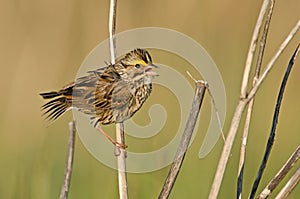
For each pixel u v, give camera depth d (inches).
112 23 382.6
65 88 382.6
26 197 479.8
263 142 563.8
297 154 311.4
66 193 296.8
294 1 736.3
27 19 709.3
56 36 707.4
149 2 720.3
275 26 735.1
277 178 313.3
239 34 721.0
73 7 711.1
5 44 701.3
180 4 723.4
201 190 497.7
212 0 730.2
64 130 589.9
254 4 725.9
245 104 299.0
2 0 709.3
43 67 684.7
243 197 481.4
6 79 687.7
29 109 650.8
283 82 337.1
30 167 512.7
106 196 504.7
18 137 619.2
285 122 613.0
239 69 669.9
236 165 491.2
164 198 320.2
